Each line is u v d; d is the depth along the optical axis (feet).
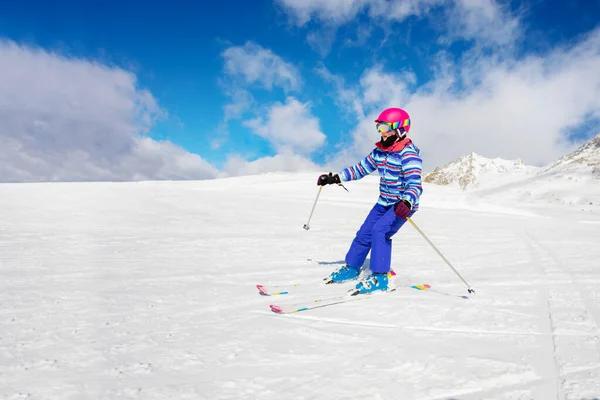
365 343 7.80
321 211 53.52
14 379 6.24
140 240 23.17
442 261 18.39
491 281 13.67
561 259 18.67
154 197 60.03
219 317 9.48
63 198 50.29
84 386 6.03
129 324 8.89
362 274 14.28
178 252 19.61
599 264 16.99
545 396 5.76
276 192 95.20
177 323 9.00
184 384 6.09
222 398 5.68
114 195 58.34
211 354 7.22
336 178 15.08
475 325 8.89
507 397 5.74
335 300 10.97
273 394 5.79
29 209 38.11
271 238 26.18
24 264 15.78
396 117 13.16
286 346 7.61
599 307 10.31
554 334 8.34
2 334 8.19
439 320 9.25
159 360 6.95
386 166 13.37
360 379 6.26
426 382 6.16
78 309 9.96
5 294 11.30
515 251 21.83
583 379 6.27
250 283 13.46
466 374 6.41
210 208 49.57
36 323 8.89
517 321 9.17
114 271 14.80
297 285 13.25
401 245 24.50
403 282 13.65
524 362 6.89
